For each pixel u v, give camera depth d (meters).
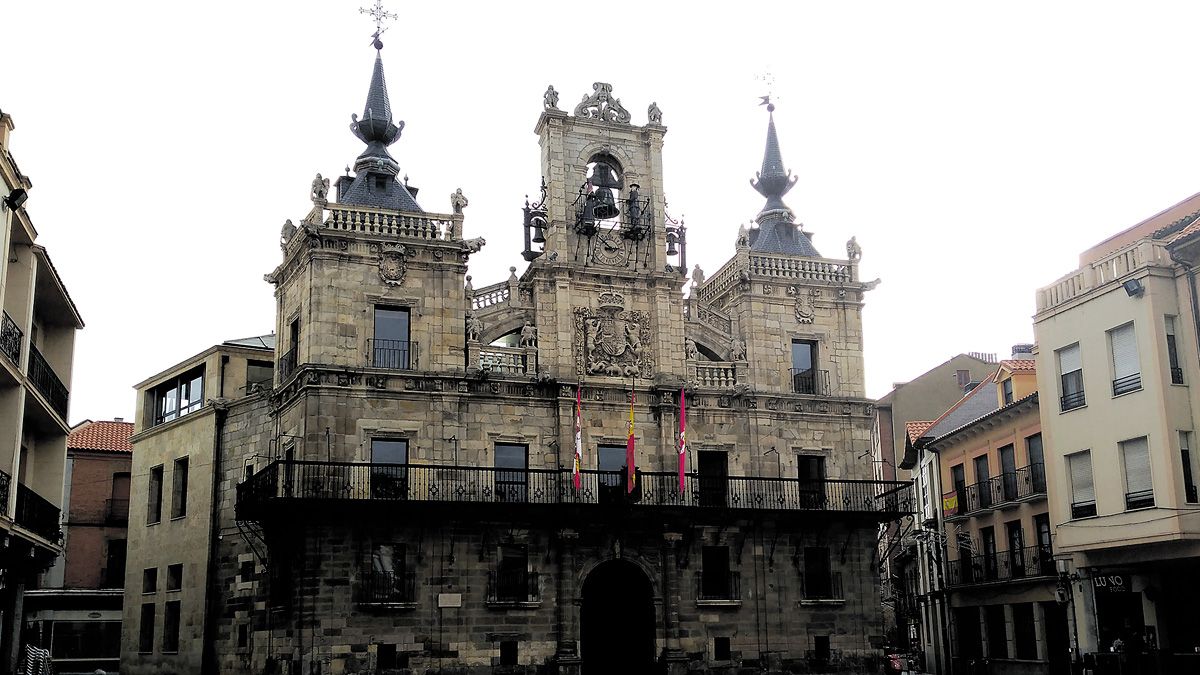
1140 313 37.59
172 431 53.78
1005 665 49.59
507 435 44.47
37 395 36.44
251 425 48.59
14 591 39.09
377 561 41.34
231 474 49.34
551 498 44.09
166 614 51.38
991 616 51.69
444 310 44.50
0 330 32.12
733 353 49.34
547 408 45.41
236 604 47.28
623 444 46.09
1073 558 41.66
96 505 65.62
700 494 46.06
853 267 52.09
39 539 37.06
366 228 43.94
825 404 49.84
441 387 43.66
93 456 66.19
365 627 40.53
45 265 37.25
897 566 69.19
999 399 55.16
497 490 43.38
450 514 41.81
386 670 40.47
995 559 50.59
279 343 46.75
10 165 31.88
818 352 50.62
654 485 45.81
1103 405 39.09
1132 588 39.38
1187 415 36.50
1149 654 37.09
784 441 48.84
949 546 55.66
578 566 43.94
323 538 40.62
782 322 50.28
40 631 60.09
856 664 47.06
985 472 52.47
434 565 41.97
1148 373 37.09
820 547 48.00
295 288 45.31
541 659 42.66
